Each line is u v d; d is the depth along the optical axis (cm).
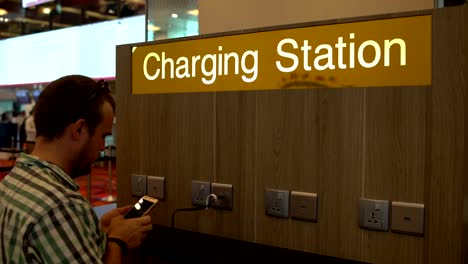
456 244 129
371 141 142
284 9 237
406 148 136
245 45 166
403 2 204
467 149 127
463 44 126
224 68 172
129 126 203
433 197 132
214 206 175
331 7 222
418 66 134
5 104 1227
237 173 170
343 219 147
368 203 142
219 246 165
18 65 948
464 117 126
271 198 160
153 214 196
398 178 138
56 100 110
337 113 147
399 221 137
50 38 865
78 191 114
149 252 173
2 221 100
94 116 114
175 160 188
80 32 806
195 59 180
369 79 142
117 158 208
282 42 158
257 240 166
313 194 152
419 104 133
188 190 184
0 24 916
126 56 202
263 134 163
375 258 142
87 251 98
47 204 96
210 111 177
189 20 312
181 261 162
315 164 152
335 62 147
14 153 540
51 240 94
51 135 111
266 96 162
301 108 154
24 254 93
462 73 126
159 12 325
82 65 809
